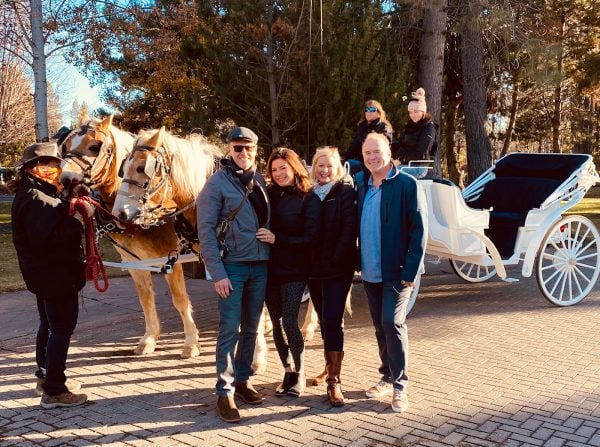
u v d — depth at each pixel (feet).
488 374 16.51
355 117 36.37
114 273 31.68
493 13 41.98
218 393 13.80
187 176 16.89
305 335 20.02
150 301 18.88
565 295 26.43
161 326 22.11
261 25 36.55
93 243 14.75
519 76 54.65
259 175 14.58
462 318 22.66
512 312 23.50
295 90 36.60
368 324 22.08
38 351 15.47
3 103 70.59
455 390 15.34
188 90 46.24
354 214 14.57
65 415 14.11
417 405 14.40
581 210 61.41
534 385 15.64
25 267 14.06
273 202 14.90
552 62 45.80
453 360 17.74
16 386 16.10
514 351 18.54
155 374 16.92
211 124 39.06
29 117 76.74
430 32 44.62
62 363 14.57
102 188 17.48
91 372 17.08
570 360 17.66
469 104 51.55
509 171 27.30
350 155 21.83
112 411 14.32
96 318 22.71
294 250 14.67
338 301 14.65
